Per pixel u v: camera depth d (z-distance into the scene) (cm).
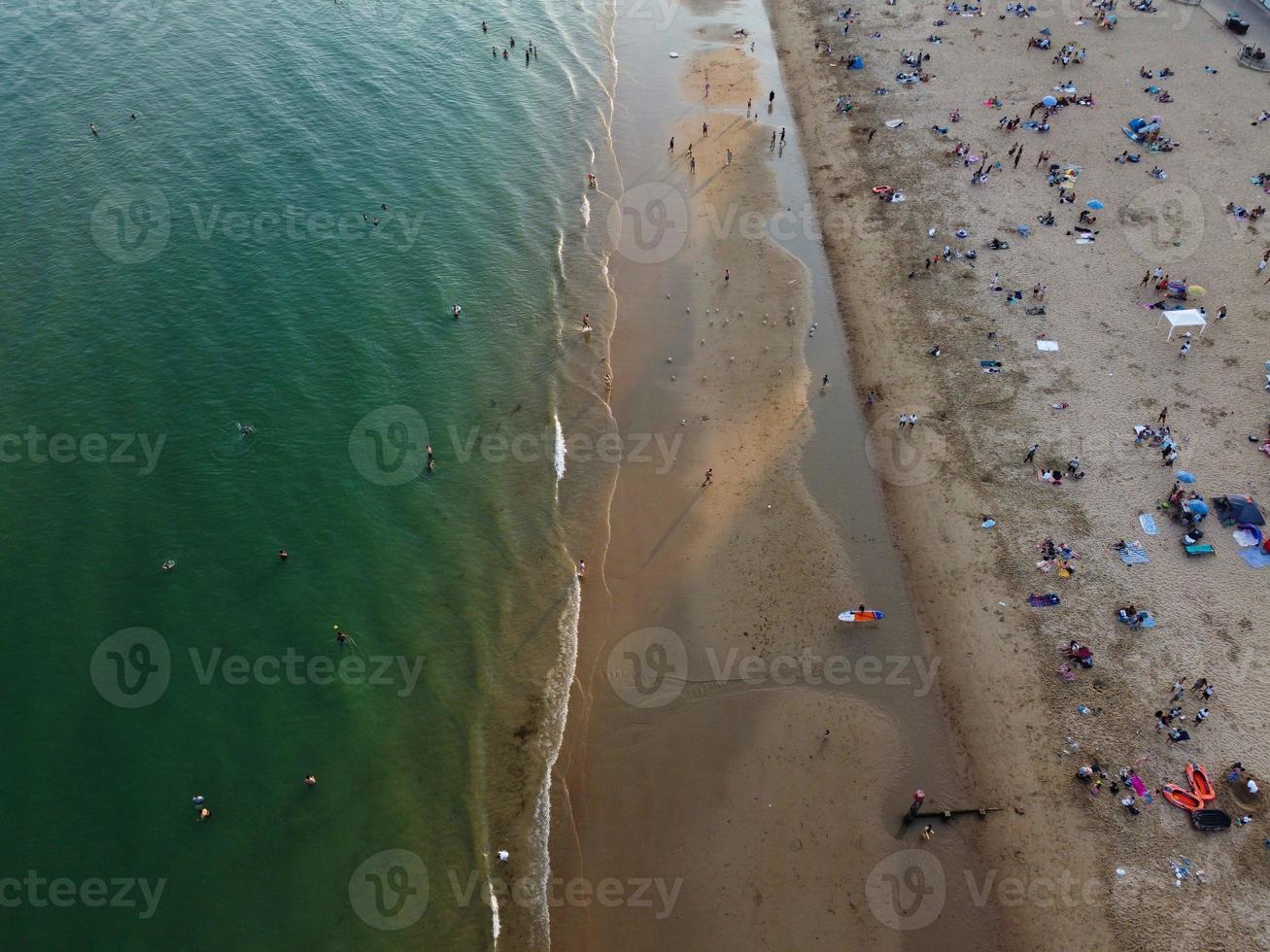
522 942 3119
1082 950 3116
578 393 5256
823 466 4844
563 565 4344
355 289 5775
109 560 4075
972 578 4259
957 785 3559
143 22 8781
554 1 10112
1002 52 8512
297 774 3462
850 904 3234
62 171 6494
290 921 3091
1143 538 4356
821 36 9150
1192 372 5172
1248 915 3155
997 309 5662
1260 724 3656
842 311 5828
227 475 4516
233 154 6881
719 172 7225
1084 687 3816
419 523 4450
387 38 8919
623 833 3422
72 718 3516
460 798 3481
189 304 5475
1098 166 6869
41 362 4966
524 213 6712
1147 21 8919
